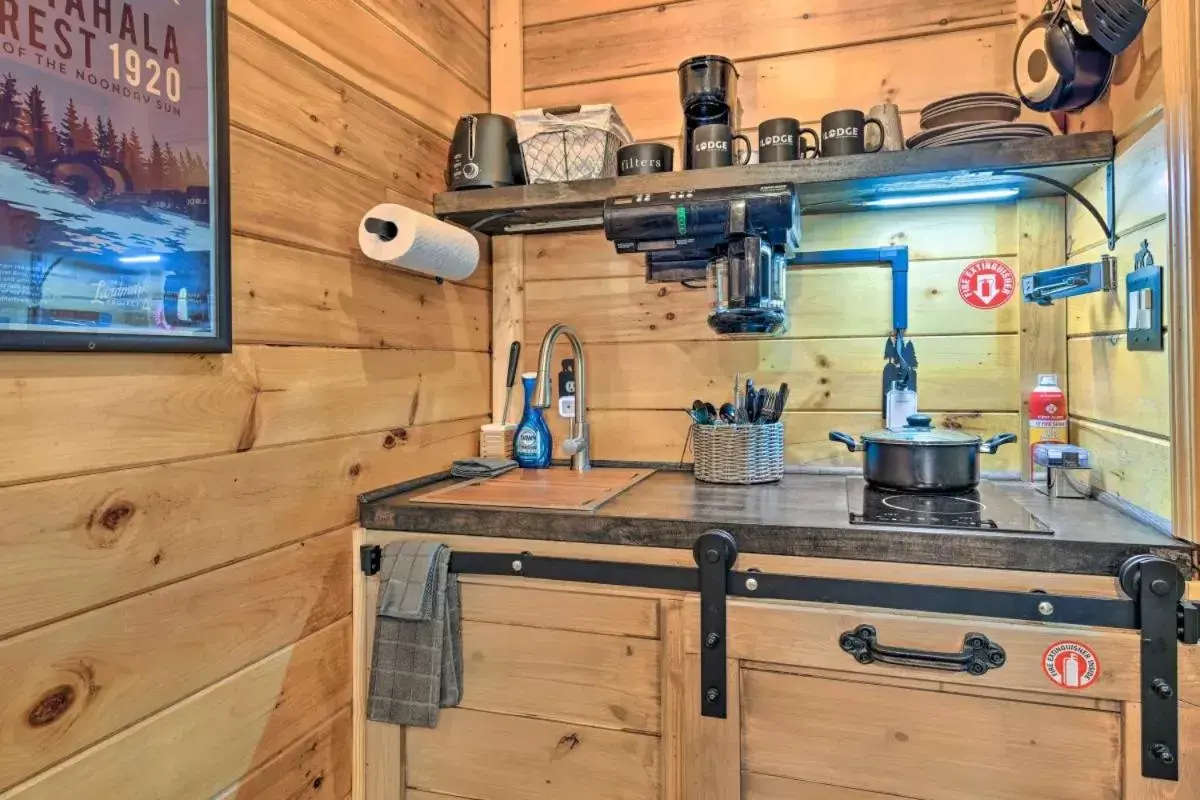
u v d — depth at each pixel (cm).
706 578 116
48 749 81
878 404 168
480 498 139
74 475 84
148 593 93
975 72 161
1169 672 98
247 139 110
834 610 111
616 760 122
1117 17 110
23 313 77
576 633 124
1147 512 113
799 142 149
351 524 134
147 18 92
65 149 82
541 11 190
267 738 113
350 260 135
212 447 103
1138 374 117
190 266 98
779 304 146
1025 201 158
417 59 158
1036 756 103
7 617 77
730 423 158
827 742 112
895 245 167
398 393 150
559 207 157
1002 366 161
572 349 187
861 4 168
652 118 183
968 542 106
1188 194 100
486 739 129
